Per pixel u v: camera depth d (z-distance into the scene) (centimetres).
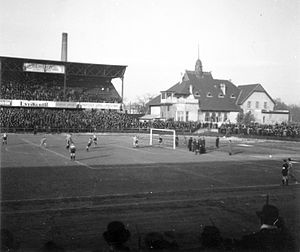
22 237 1126
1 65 7562
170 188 1978
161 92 9594
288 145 5359
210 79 9875
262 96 9731
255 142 5928
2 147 4181
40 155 3438
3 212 1417
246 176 2470
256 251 662
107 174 2398
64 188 1892
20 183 1989
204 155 3872
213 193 1892
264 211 697
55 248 812
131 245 1067
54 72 8000
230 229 1280
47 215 1401
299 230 1159
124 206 1577
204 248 720
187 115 8894
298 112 9856
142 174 2439
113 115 8231
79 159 3212
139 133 7825
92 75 8669
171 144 5425
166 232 1209
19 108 7738
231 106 9481
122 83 8850
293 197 1823
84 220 1352
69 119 7462
